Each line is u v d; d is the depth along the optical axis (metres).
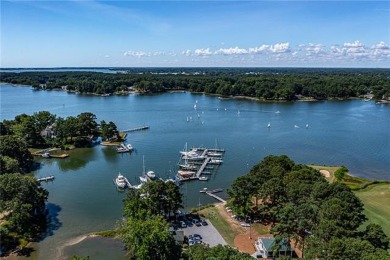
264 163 122.62
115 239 95.62
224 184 138.38
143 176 143.62
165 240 77.81
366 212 104.06
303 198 92.50
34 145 192.62
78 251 90.12
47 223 105.38
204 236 95.44
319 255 65.31
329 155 176.38
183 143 199.25
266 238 89.44
